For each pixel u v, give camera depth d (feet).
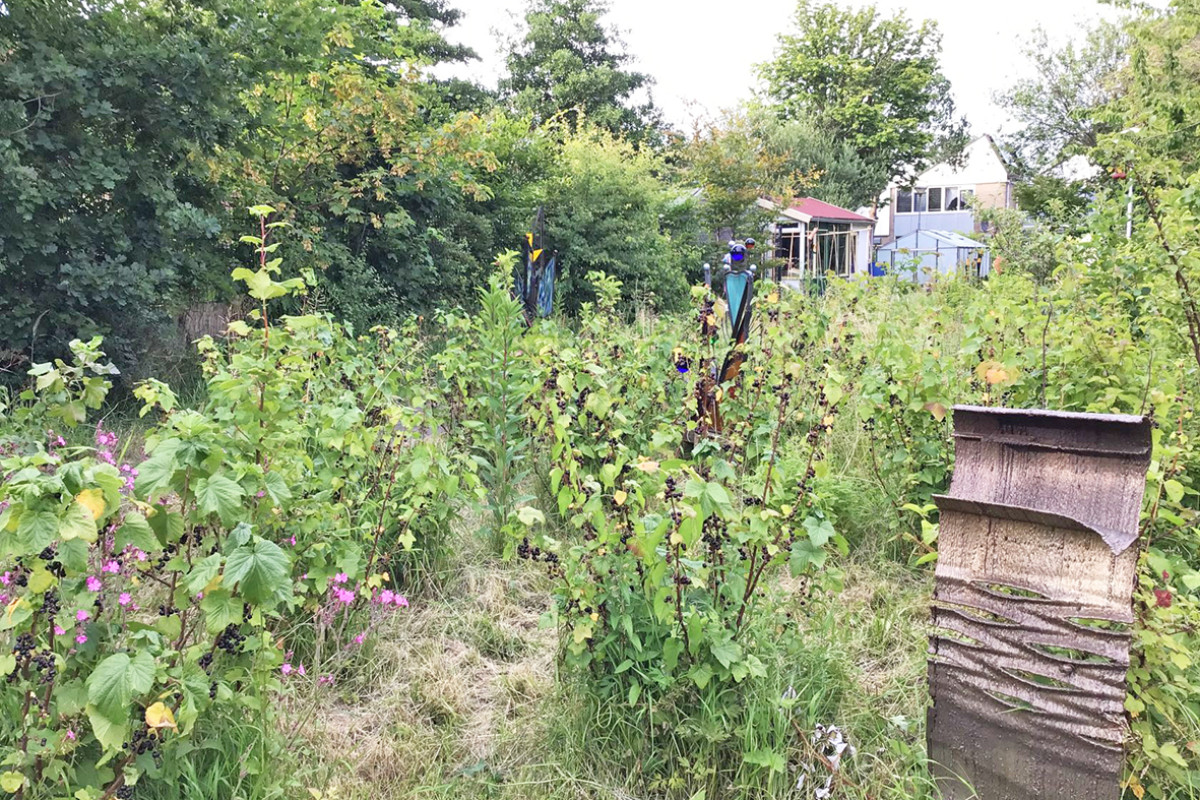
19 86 18.93
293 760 8.59
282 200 28.91
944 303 22.27
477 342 19.25
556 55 127.24
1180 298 13.23
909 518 14.39
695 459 11.53
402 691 10.61
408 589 13.01
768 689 9.05
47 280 20.66
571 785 8.78
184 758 7.81
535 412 14.01
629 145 58.18
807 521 9.14
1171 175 13.71
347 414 10.93
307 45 26.27
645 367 18.24
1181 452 11.05
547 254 46.14
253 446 8.75
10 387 19.94
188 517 7.70
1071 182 64.28
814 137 116.16
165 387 9.25
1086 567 7.35
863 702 9.68
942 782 8.18
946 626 8.17
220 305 28.02
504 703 10.39
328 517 10.68
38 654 6.93
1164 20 35.55
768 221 64.90
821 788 8.36
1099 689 7.27
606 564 8.89
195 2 23.85
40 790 6.99
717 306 17.01
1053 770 7.50
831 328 21.74
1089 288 15.23
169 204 22.25
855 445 16.47
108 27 21.50
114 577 8.57
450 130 35.24
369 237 34.73
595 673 9.50
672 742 8.88
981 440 8.00
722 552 9.53
